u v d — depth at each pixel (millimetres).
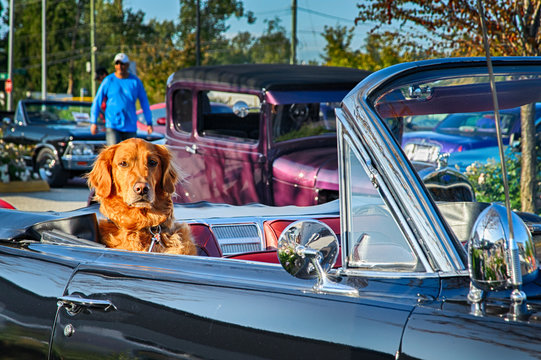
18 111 13984
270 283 2008
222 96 7641
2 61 81938
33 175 13000
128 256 2465
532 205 3027
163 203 3213
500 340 1553
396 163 1867
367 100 1976
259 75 7453
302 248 1852
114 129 9484
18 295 2580
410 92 2166
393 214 1867
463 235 2252
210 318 1995
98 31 72812
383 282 1861
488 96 2574
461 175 2691
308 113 7379
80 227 3033
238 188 7543
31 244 2826
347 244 1980
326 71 8039
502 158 1674
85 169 12891
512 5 7160
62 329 2385
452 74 2201
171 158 3252
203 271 2182
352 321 1759
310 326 1808
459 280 1781
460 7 7566
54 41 77875
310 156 7137
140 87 9609
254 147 7289
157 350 2094
